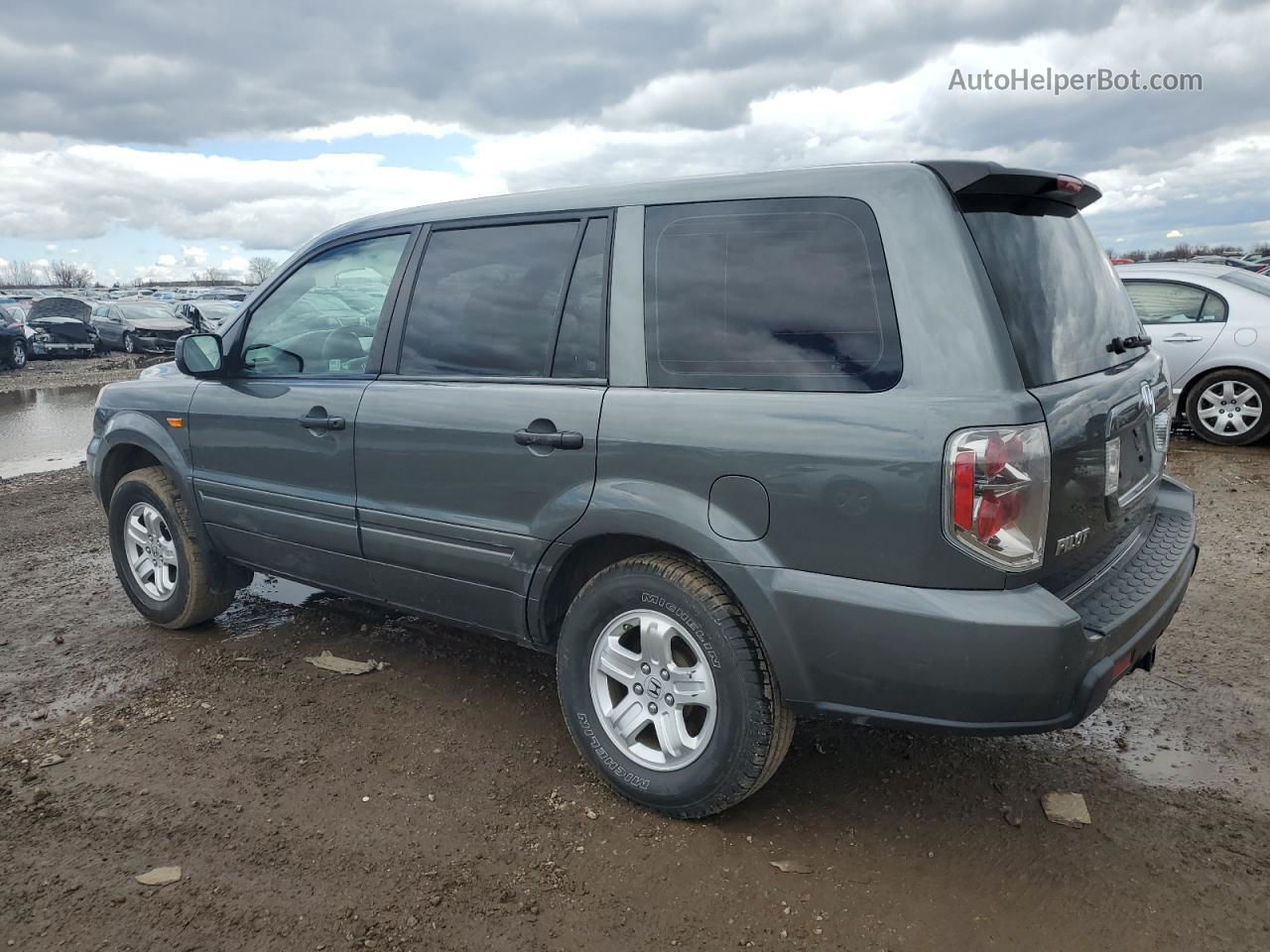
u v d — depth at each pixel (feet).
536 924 8.22
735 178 9.46
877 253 8.38
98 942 8.04
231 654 14.35
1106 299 10.06
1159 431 10.85
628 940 8.02
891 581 8.05
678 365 9.34
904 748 11.21
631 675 9.84
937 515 7.75
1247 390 27.55
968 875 8.84
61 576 18.83
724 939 8.02
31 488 28.66
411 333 11.69
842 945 7.93
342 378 12.33
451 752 11.22
